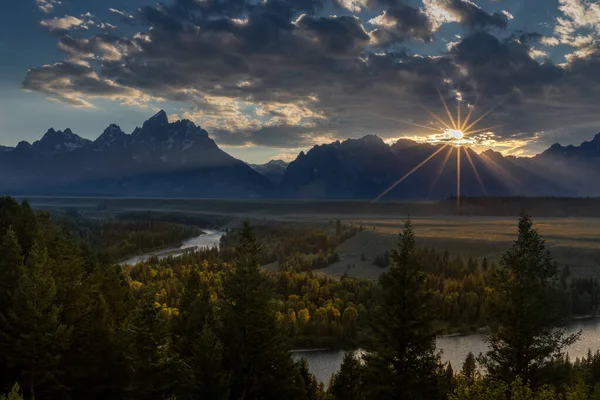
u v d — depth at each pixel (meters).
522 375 44.75
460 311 130.62
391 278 46.50
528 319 44.81
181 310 66.50
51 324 48.94
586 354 102.94
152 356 47.81
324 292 141.12
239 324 53.84
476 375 72.69
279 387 52.56
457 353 104.88
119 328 55.69
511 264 47.19
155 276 154.12
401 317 45.09
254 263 56.38
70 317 53.91
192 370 47.19
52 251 74.25
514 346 45.53
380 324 45.78
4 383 48.47
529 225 48.06
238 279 55.22
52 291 50.47
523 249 47.19
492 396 32.19
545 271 46.84
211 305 64.31
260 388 51.78
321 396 64.94
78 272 63.81
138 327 48.31
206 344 48.56
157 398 47.19
